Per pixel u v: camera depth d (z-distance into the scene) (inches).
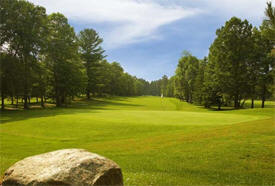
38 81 1583.4
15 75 1375.5
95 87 2603.3
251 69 1802.4
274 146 404.2
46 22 1633.9
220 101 2022.6
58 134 660.1
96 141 581.3
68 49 1829.5
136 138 587.2
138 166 360.2
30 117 985.5
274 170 319.6
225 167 338.6
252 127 563.5
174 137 549.3
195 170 332.8
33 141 580.4
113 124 749.3
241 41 1795.0
